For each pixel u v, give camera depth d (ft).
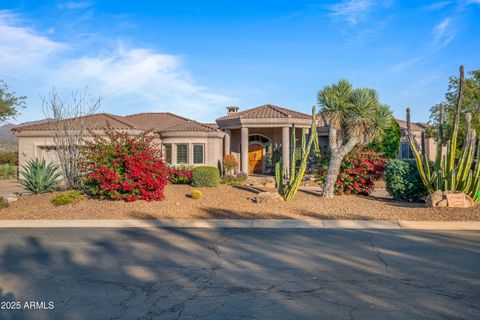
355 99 50.39
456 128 46.55
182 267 24.98
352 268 24.36
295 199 52.95
